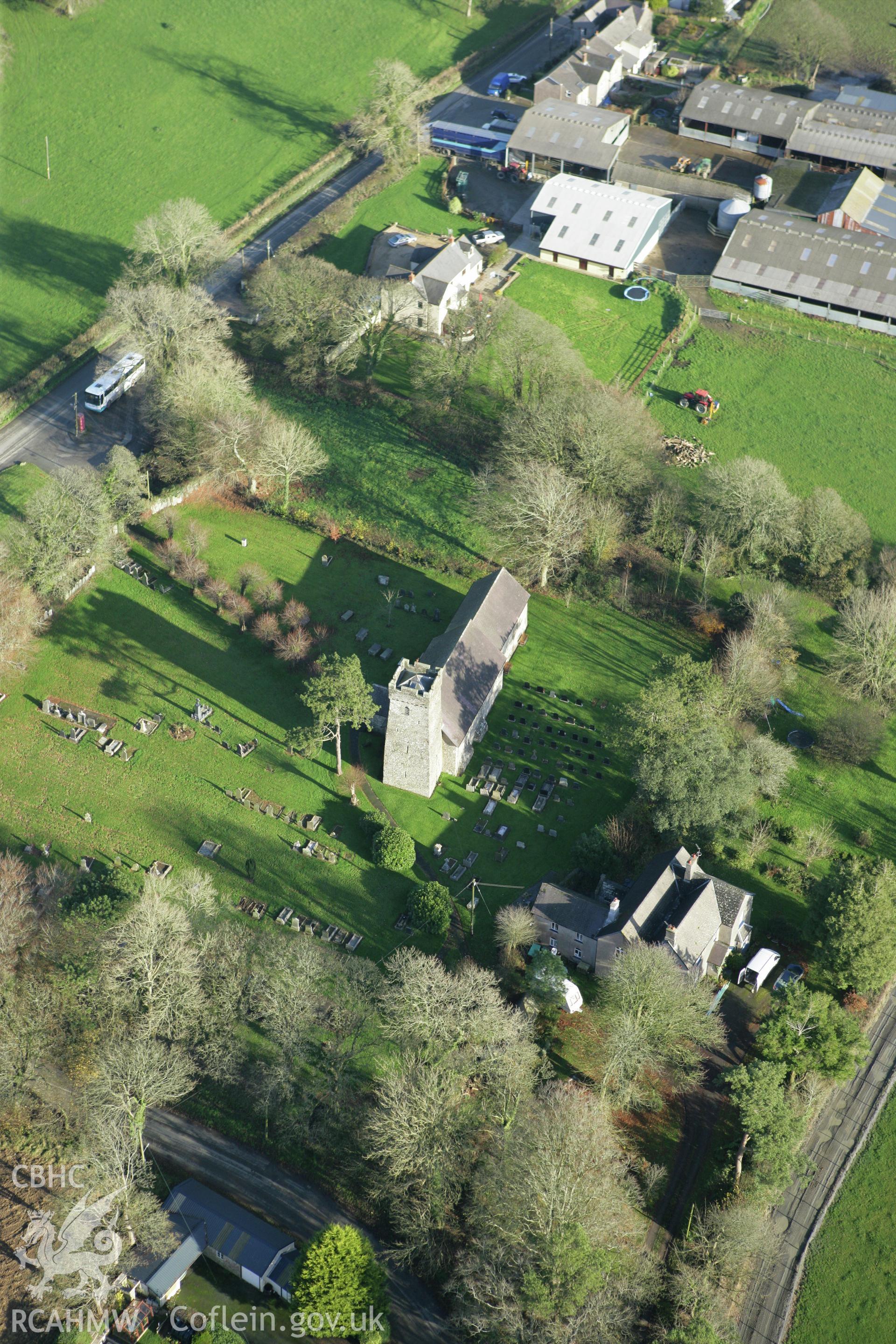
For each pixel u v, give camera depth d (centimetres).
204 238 17988
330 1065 10400
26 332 18612
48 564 14100
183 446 15638
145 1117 10400
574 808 12900
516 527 14875
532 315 16788
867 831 12925
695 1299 9144
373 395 17625
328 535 15725
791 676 14275
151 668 14025
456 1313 9169
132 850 12225
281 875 12106
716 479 15188
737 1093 9919
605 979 11200
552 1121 9269
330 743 13450
